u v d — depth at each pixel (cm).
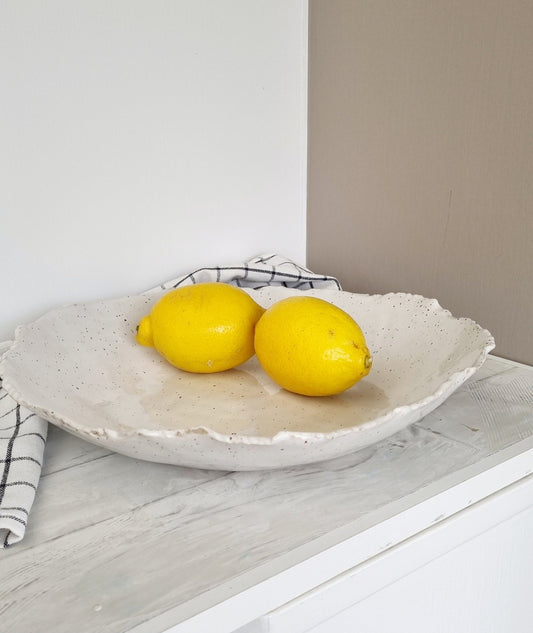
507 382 63
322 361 51
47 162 72
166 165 80
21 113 69
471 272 73
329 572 41
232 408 55
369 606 45
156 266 82
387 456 51
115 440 42
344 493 46
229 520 44
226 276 79
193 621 36
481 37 66
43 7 67
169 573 39
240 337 58
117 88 74
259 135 86
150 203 80
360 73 80
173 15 76
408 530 45
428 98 73
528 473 52
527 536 56
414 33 73
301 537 42
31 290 74
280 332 52
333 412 53
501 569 55
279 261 86
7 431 52
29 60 68
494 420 56
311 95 88
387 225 82
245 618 38
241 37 81
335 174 88
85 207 75
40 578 38
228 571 39
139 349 64
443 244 75
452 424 55
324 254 93
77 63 71
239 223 88
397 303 64
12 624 35
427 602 50
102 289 79
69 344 61
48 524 43
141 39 74
